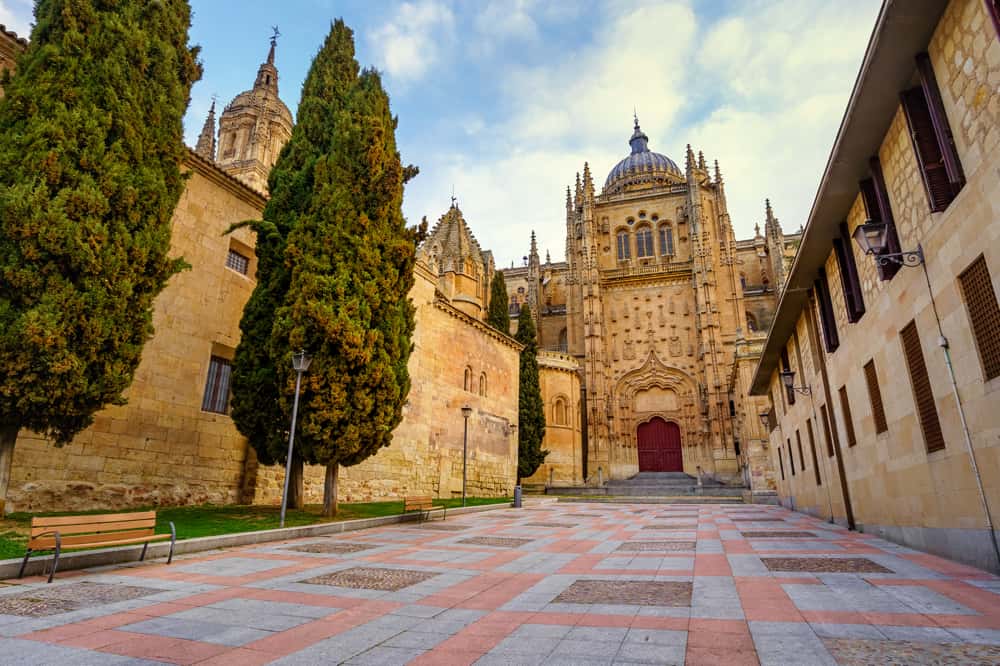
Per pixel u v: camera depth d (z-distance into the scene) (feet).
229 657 15.90
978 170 24.99
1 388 36.01
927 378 32.14
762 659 14.70
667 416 187.73
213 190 68.85
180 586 25.89
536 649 16.25
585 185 212.64
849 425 49.67
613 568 31.04
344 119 63.82
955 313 27.89
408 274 64.49
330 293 56.08
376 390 57.36
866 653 14.92
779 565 30.42
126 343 42.01
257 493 68.64
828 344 53.06
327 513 56.90
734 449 170.91
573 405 176.04
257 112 145.69
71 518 28.12
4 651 16.22
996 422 25.02
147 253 43.47
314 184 62.54
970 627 17.24
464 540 45.65
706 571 29.19
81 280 39.42
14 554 28.91
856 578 25.79
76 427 41.16
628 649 15.97
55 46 41.47
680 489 153.38
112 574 28.66
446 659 15.53
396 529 55.01
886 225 32.37
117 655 16.01
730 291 189.37
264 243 63.62
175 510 55.88
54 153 38.81
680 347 191.31
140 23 47.62
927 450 32.94
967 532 28.53
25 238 36.96
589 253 202.39
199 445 62.95
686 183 213.46
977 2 24.26
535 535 49.85
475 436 120.47
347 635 18.06
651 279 199.72
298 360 51.60
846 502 51.62
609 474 180.96
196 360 63.98
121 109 43.34
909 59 29.71
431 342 108.27
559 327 222.69
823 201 42.88
